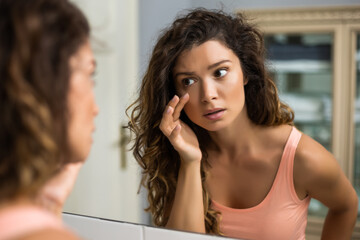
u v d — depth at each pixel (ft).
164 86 2.12
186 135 2.26
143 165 2.38
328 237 2.23
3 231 0.81
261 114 2.23
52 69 0.87
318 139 3.23
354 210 2.26
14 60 0.82
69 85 0.94
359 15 3.16
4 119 0.82
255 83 2.16
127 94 2.54
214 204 2.35
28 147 0.83
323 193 2.27
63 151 0.97
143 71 2.53
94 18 2.56
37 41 0.84
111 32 2.56
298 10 3.27
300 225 2.29
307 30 3.34
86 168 2.54
